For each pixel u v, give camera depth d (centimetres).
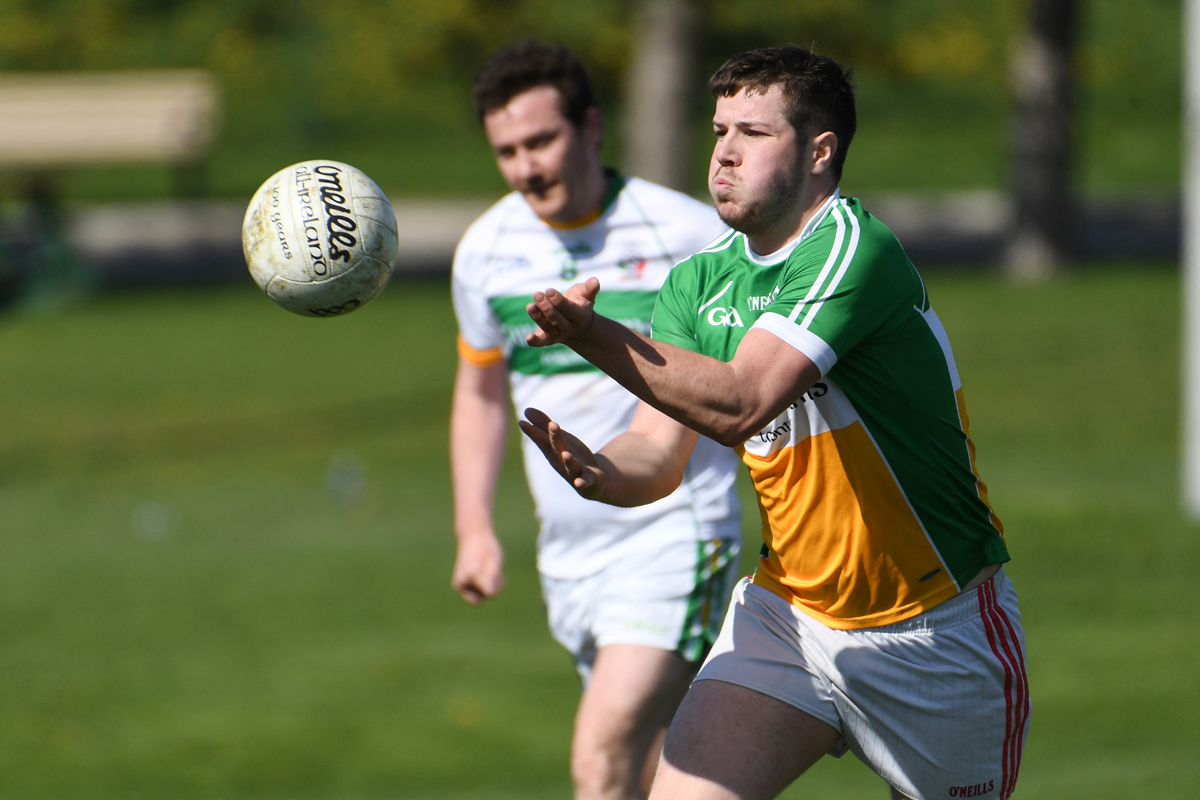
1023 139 9475
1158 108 16225
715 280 1228
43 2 17725
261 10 17688
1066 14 9331
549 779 2316
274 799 2256
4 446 5675
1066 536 3628
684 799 1184
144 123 9900
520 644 3122
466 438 1789
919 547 1189
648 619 1592
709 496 1633
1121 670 2592
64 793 2298
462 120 16850
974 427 5212
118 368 7300
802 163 1130
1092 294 8450
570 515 1655
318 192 1245
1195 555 3419
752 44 10631
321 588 3622
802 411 1163
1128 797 1939
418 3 13388
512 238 1722
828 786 2220
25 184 10362
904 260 1131
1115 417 5291
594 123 1689
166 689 2844
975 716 1215
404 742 2506
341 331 8231
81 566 3953
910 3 16925
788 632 1245
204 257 11619
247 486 4928
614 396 1658
